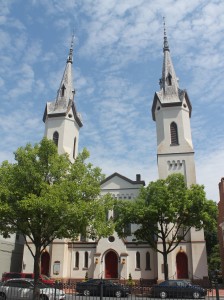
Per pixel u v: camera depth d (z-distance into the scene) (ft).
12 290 75.56
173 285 94.58
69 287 90.79
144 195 122.83
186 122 170.60
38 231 79.66
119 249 151.33
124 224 121.60
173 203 114.21
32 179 79.66
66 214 75.46
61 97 187.62
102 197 91.81
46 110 183.73
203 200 115.14
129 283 136.46
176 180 121.08
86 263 154.71
